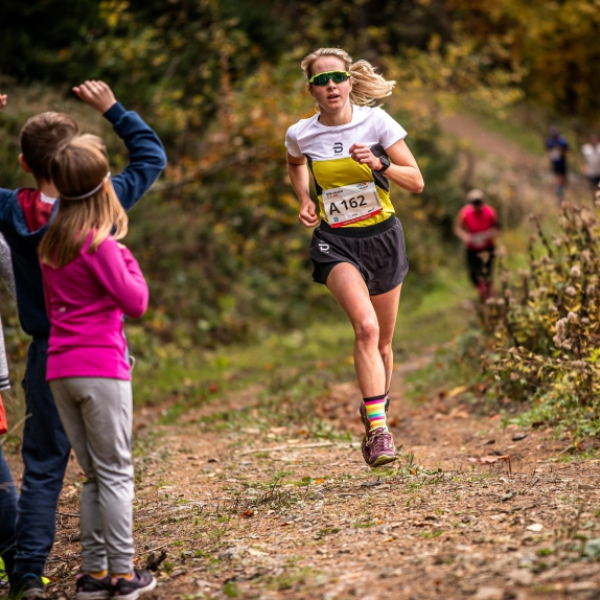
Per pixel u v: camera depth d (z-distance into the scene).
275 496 11.22
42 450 8.41
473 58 49.81
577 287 15.23
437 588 6.95
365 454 11.24
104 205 7.74
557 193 59.66
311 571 7.88
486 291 21.66
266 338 36.75
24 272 8.29
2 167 29.36
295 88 39.06
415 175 11.02
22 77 37.12
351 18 64.19
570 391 14.55
